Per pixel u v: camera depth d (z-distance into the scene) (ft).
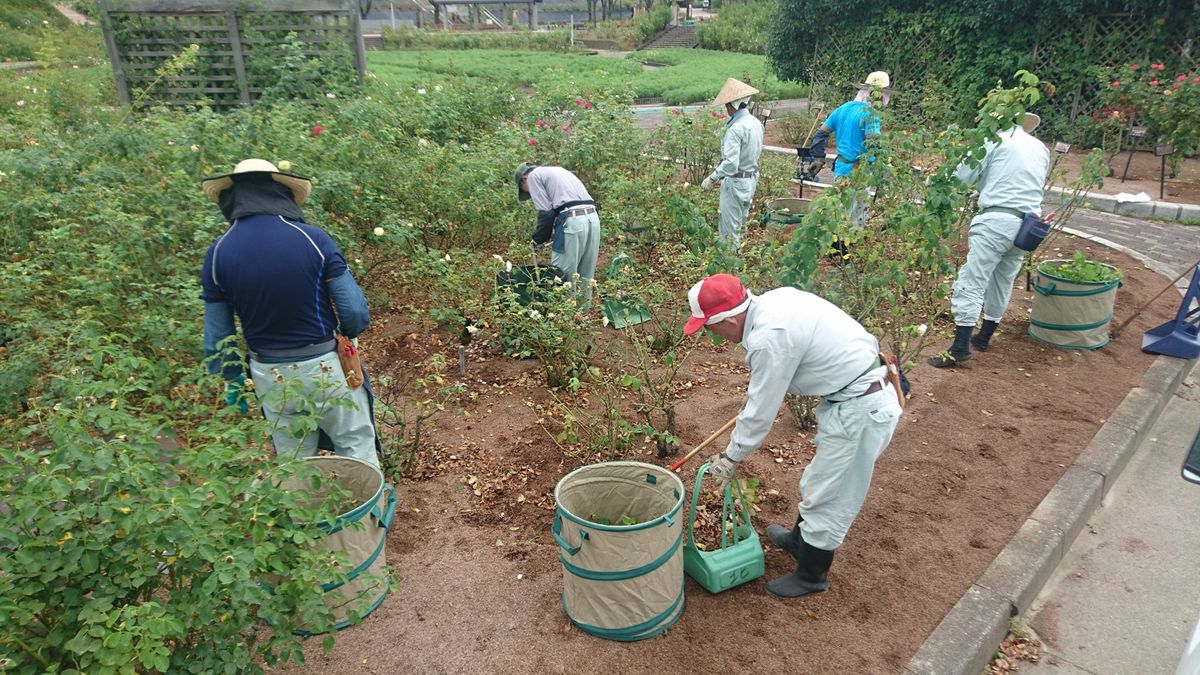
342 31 37.40
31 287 14.88
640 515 11.19
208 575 7.64
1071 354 19.24
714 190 28.07
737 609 10.80
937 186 16.16
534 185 18.98
